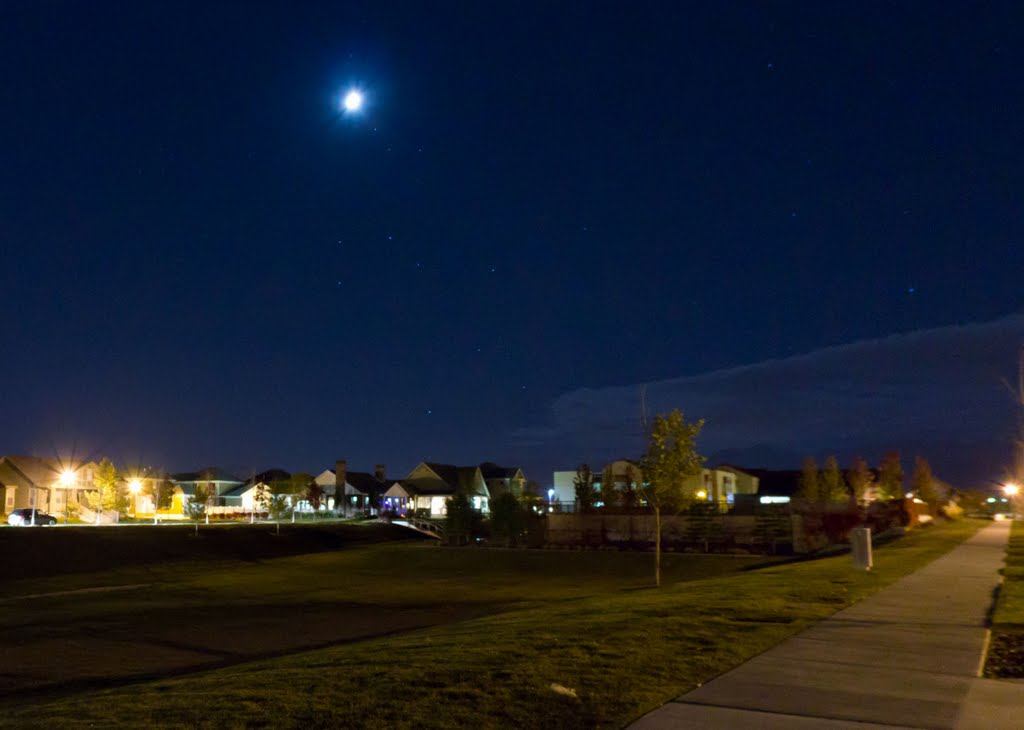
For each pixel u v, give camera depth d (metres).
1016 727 7.42
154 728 7.70
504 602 31.64
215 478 106.50
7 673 18.86
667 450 27.64
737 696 8.52
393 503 102.31
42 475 80.50
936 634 12.03
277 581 42.28
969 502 100.81
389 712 7.96
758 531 45.06
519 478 111.88
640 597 19.44
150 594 37.06
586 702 8.29
